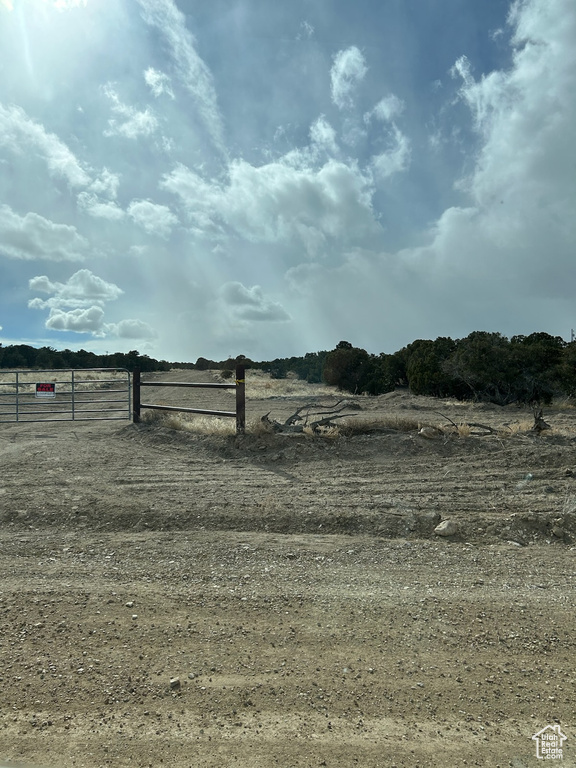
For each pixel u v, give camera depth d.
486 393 32.19
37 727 2.96
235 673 3.50
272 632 4.06
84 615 4.33
